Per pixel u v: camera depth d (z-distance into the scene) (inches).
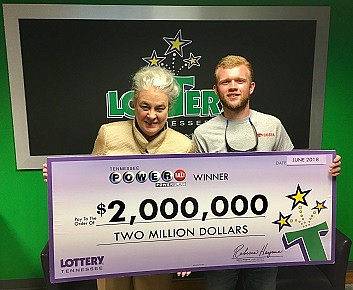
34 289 107.5
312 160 72.0
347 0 99.6
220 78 70.1
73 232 68.7
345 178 110.8
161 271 72.0
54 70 94.3
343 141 108.2
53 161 66.6
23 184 100.7
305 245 74.3
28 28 91.5
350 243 87.0
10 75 93.4
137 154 68.8
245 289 84.3
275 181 71.9
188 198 70.5
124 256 70.6
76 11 91.7
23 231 104.0
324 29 99.3
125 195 69.0
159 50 95.9
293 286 88.2
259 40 98.0
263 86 100.6
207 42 96.6
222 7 95.0
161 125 67.7
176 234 71.2
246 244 73.1
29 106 95.6
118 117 98.3
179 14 94.3
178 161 69.3
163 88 65.1
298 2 98.0
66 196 67.7
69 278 69.6
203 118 100.6
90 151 99.5
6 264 105.7
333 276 88.3
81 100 96.6
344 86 104.7
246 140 72.5
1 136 97.7
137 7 92.9
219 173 70.6
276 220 72.9
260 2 97.0
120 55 95.2
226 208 71.6
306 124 104.5
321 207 73.5
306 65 100.9
